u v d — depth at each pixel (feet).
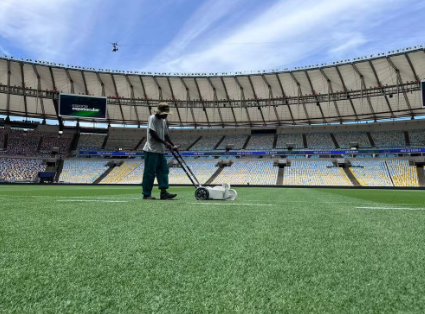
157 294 3.40
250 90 126.11
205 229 7.64
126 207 13.15
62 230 7.36
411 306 3.11
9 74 112.68
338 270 4.30
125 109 139.85
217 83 126.21
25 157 129.39
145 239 6.35
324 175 114.73
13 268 4.29
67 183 121.70
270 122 142.92
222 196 19.22
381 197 33.68
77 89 123.24
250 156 134.31
